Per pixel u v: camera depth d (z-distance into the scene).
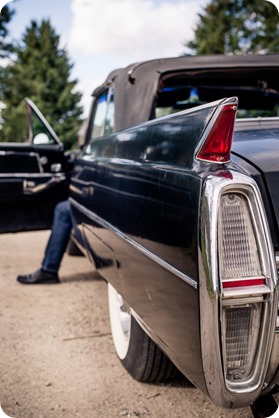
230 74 2.97
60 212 4.55
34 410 2.47
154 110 2.89
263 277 1.55
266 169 1.69
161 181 1.84
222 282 1.52
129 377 2.81
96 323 3.65
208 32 36.34
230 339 1.58
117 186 2.37
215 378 1.58
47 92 43.91
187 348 1.70
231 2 36.53
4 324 3.62
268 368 1.65
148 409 2.47
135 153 2.22
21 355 3.12
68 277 4.88
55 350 3.19
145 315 2.08
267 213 1.67
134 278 2.15
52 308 3.97
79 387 2.71
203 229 1.54
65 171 4.79
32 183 4.57
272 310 1.56
